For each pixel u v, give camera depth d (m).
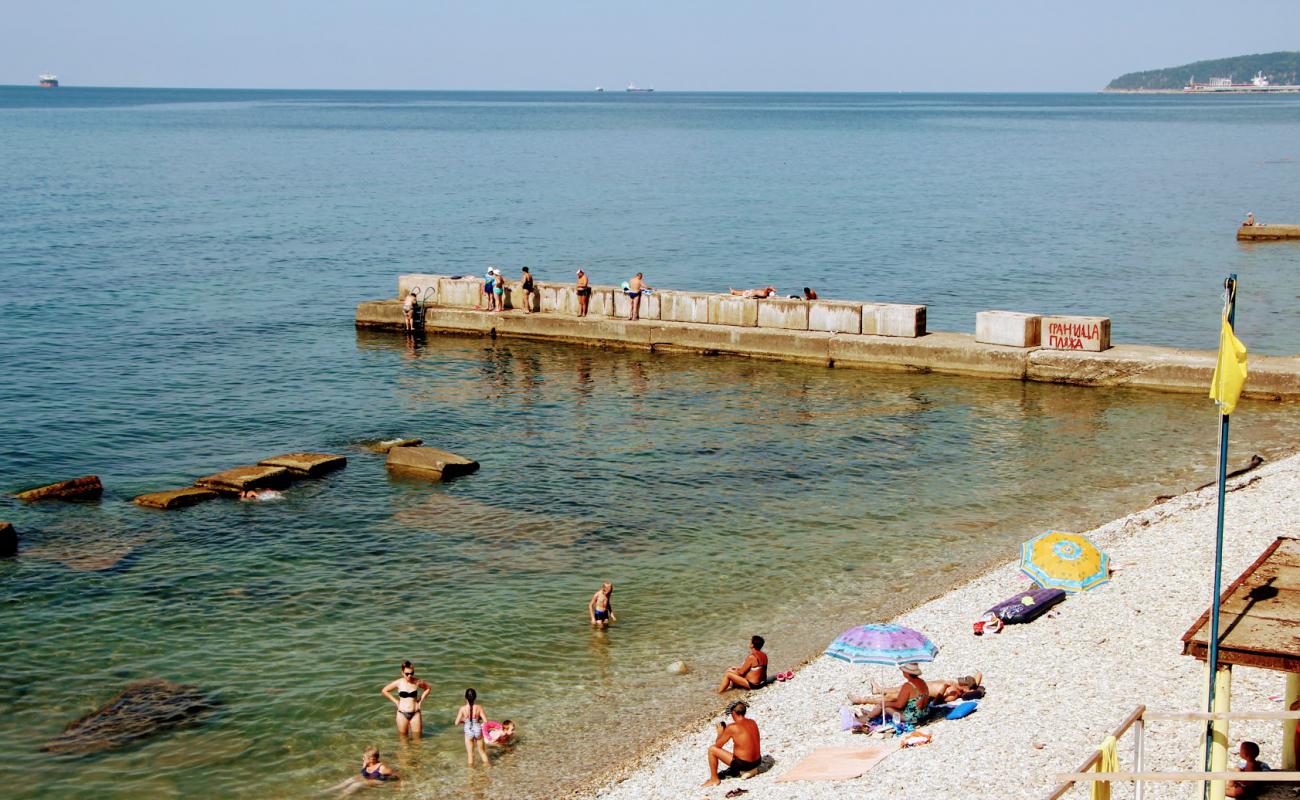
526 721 19.61
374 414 38.56
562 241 77.12
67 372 42.84
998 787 15.66
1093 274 63.88
